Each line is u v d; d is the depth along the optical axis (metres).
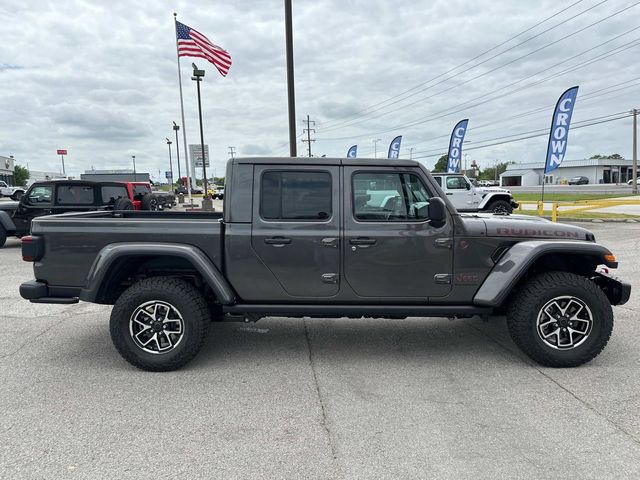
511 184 95.12
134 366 4.02
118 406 3.32
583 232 4.12
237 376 3.87
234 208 3.97
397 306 4.05
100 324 5.36
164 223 3.98
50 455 2.71
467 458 2.67
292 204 3.99
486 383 3.69
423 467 2.59
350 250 3.96
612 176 84.75
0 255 10.48
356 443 2.83
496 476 2.50
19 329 5.16
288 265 3.98
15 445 2.81
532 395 3.46
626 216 17.58
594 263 4.25
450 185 15.68
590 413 3.18
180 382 3.74
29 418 3.15
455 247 3.98
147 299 3.89
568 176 87.75
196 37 19.69
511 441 2.84
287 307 4.02
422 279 4.01
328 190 3.98
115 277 4.11
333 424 3.07
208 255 3.99
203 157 28.30
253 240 3.95
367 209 3.99
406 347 4.55
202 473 2.54
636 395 3.45
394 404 3.35
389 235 3.94
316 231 3.95
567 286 3.86
